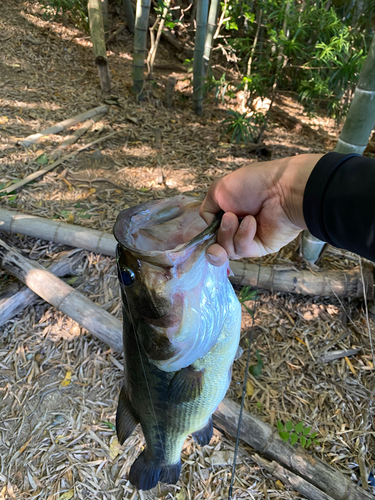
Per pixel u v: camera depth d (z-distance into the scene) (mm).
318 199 703
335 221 681
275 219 853
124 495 1911
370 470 2053
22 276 2520
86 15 6000
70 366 2354
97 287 2689
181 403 1155
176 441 1312
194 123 4984
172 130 4695
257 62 4520
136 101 5105
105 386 2285
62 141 3979
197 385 1118
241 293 2586
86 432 2098
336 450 2113
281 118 5211
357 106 2225
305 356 2461
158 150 4199
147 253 842
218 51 6602
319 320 2602
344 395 2328
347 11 3344
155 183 3625
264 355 2453
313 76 4094
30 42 5539
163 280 874
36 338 2451
